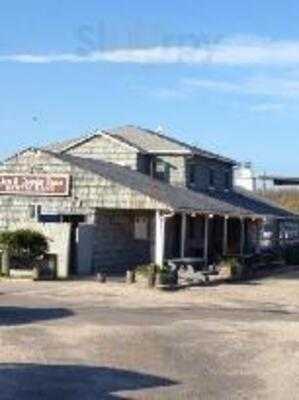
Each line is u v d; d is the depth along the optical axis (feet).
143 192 133.59
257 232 191.42
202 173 179.32
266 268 168.55
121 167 158.92
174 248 156.35
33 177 136.26
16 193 136.67
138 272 115.34
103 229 135.74
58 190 135.33
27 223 130.52
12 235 118.83
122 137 172.65
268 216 185.57
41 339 63.10
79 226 128.57
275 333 69.82
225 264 141.18
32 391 45.37
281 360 57.36
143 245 145.69
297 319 81.71
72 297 95.66
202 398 45.32
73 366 53.11
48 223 128.57
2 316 76.18
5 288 103.55
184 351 60.13
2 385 46.57
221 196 184.14
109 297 97.09
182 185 170.30
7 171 137.39
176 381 49.67
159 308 87.45
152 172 172.14
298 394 47.03
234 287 121.90
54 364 53.57
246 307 92.73
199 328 71.72
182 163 170.71
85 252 130.00
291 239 235.20
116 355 57.67
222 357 58.13
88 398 44.37
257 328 72.64
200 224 169.27
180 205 136.56
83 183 134.92
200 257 160.56
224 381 50.14
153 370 52.90
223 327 72.79
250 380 50.57
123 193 133.59
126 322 74.28
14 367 52.11
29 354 56.80
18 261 119.03
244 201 195.42
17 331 66.69
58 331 67.26
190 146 177.37
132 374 51.31
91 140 171.42
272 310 90.58
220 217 168.25
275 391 47.65
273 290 118.52
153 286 112.06
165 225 145.07
